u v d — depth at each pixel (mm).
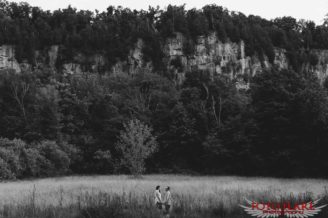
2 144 48625
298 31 199250
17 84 70562
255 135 51031
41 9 180125
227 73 162500
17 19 158750
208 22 173750
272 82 50688
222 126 60688
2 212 15508
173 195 20484
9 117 65062
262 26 199000
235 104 69625
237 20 190625
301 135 47531
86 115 70688
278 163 48375
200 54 163625
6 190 25172
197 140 62406
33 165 49000
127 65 154250
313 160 46469
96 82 83000
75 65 150375
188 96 71312
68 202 17938
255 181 36531
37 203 17500
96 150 65750
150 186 28484
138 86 82125
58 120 64125
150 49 157500
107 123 67875
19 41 146250
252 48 170625
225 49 166750
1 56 141875
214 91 73938
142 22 170625
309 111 46250
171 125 63375
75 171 64188
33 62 144375
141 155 51906
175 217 15141
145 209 16094
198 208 16375
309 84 50656
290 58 175875
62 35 157625
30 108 69125
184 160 64125
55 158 54750
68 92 71562
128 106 73125
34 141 57750
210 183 32469
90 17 182125
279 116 48219
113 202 15898
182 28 167000
